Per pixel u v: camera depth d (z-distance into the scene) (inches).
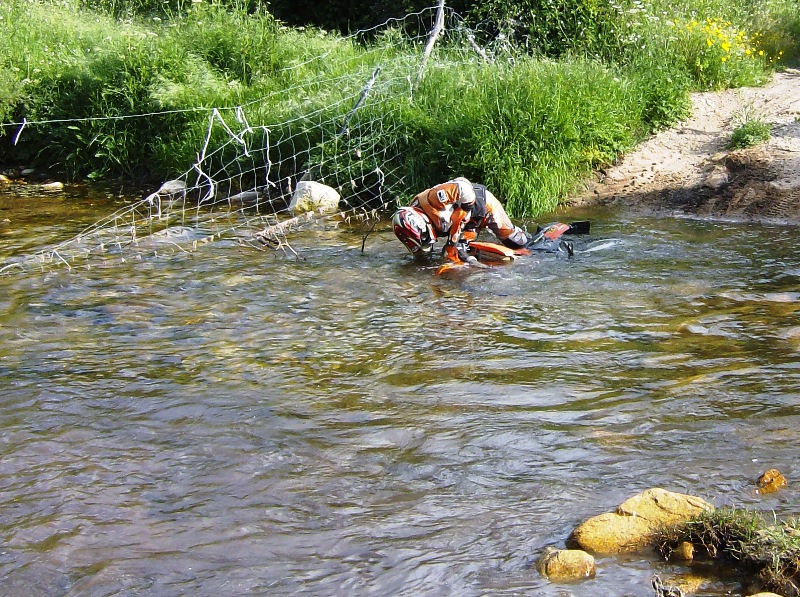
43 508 185.8
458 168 438.0
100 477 197.8
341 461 202.7
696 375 240.7
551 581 157.4
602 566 160.7
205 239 398.0
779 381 234.2
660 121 511.8
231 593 158.6
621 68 551.8
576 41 576.1
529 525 175.0
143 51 563.2
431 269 350.0
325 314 301.7
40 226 426.0
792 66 671.8
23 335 285.1
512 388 237.8
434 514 180.2
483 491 187.9
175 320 297.6
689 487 184.5
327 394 238.4
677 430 210.1
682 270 335.3
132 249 383.2
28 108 542.3
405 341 275.6
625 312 293.4
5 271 353.1
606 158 473.4
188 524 179.6
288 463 202.4
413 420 221.3
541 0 583.2
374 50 571.2
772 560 155.3
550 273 338.0
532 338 274.4
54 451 209.6
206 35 589.3
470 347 268.7
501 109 448.1
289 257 369.7
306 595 157.3
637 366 249.1
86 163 534.6
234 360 263.1
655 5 654.5
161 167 515.2
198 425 221.8
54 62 570.9
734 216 404.8
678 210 420.2
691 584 154.2
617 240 374.6
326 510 183.3
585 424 215.2
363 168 455.2
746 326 275.9
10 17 617.6
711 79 581.3
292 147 479.2
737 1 748.6
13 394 240.5
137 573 164.7
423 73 504.7
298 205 440.5
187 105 525.7
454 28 585.6
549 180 437.7
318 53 589.3
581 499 183.0
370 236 400.8
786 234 375.2
